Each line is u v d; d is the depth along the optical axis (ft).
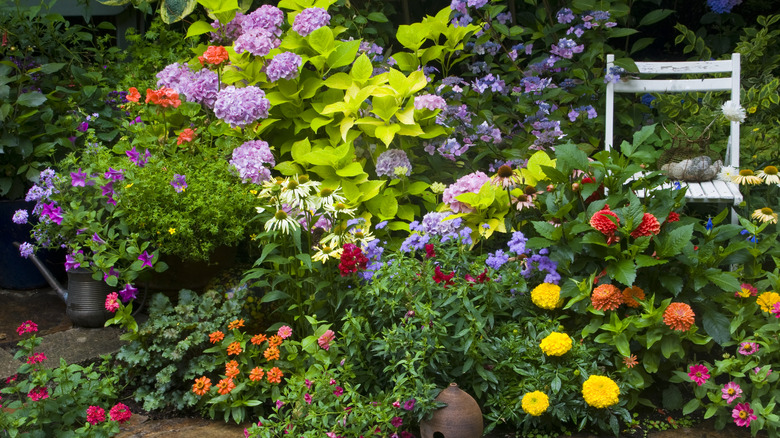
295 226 9.26
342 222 10.02
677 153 11.78
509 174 10.78
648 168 10.21
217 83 12.10
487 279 9.00
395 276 8.91
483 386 8.75
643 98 15.89
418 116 12.26
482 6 13.83
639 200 9.48
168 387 9.36
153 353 9.53
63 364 8.71
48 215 10.63
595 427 8.95
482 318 8.93
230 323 9.29
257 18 12.25
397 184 12.53
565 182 10.06
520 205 10.64
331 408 8.32
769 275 9.48
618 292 8.98
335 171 11.69
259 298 10.41
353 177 11.72
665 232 9.64
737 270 10.09
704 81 13.00
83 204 11.14
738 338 9.13
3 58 13.87
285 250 9.86
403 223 11.80
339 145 12.47
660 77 15.93
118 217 11.14
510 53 14.79
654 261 8.92
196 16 16.21
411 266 9.16
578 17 15.14
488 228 10.56
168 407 9.51
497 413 8.69
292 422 8.23
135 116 12.48
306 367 9.29
